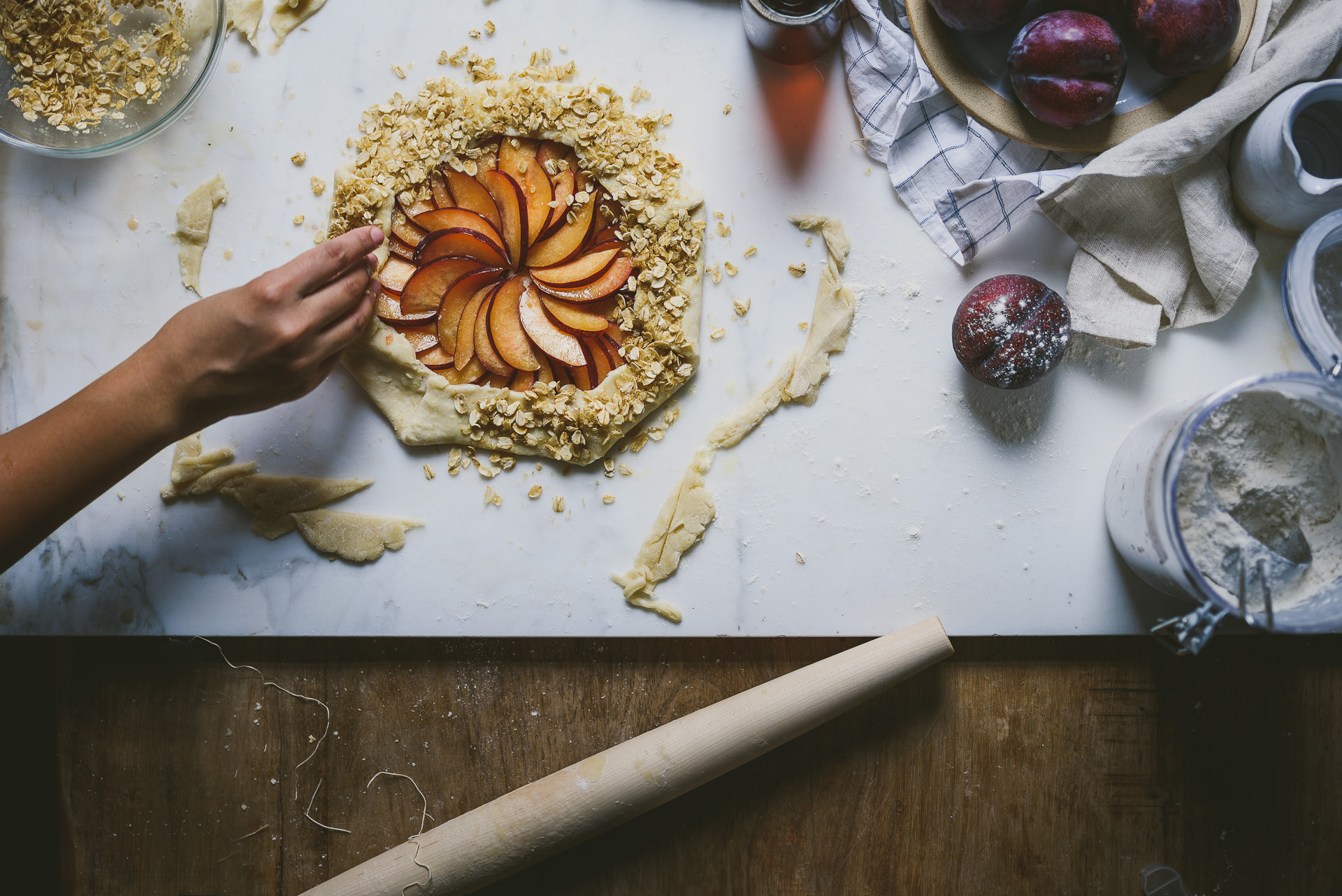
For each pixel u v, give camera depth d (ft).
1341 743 2.52
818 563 2.54
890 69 2.48
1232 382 2.52
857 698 2.39
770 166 2.55
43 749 2.56
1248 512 2.37
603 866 2.55
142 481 2.55
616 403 2.48
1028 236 2.53
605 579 2.53
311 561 2.54
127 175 2.56
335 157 2.56
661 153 2.50
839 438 2.54
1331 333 2.27
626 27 2.55
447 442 2.52
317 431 2.54
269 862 2.54
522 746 2.55
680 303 2.48
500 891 2.54
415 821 2.55
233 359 2.30
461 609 2.53
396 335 2.48
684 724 2.38
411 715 2.55
